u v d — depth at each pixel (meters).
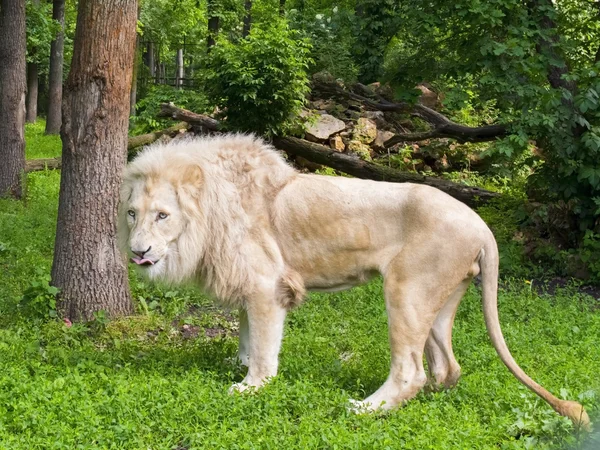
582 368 5.86
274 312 5.48
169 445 4.40
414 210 5.29
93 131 7.10
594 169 10.30
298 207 5.50
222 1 30.98
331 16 20.03
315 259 5.52
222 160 5.62
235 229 5.46
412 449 4.33
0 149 14.27
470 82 11.48
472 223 5.26
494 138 13.68
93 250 7.18
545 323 7.62
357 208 5.42
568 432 4.73
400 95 11.71
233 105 14.59
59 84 28.41
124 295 7.39
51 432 4.33
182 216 5.43
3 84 14.25
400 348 5.23
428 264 5.20
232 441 4.36
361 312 7.92
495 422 4.82
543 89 10.24
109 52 7.07
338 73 16.55
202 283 5.73
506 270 10.38
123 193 5.65
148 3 35.91
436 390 5.49
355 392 5.43
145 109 21.17
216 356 6.14
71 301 7.16
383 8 18.17
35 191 14.65
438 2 10.96
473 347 6.50
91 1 7.05
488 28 10.73
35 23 26.06
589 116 10.74
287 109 14.35
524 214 11.20
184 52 44.66
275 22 15.52
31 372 5.54
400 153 15.05
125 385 5.07
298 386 5.14
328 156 13.92
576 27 11.86
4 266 9.00
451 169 15.27
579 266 10.36
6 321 6.97
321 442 4.40
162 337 7.05
